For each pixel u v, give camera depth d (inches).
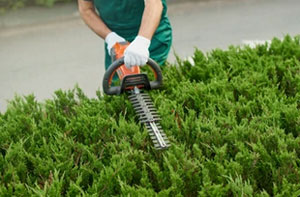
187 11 350.0
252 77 135.6
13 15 359.9
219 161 99.3
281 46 159.5
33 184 98.4
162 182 95.7
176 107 120.7
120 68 122.0
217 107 124.9
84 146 106.2
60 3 379.9
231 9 347.3
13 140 117.5
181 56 263.9
